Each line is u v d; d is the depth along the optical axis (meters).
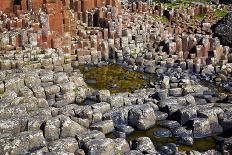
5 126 22.69
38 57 34.34
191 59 36.47
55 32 37.38
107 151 21.09
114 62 37.59
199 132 24.58
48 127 22.47
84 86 30.97
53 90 28.44
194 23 44.59
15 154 20.78
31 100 26.14
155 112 26.56
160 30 41.25
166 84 31.19
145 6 46.50
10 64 33.28
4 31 36.31
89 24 41.81
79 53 36.97
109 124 24.45
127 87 32.19
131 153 21.39
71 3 42.16
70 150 21.30
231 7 49.12
